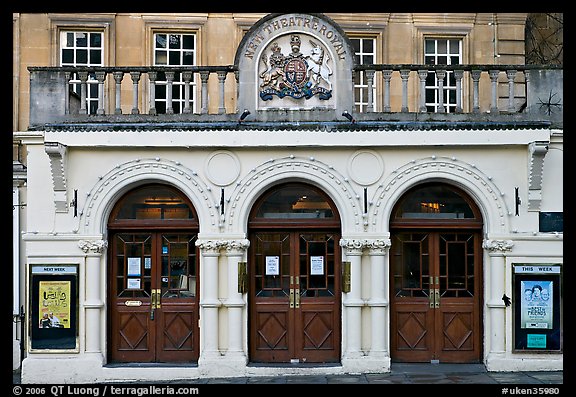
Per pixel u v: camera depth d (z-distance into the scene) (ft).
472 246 44.14
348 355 42.50
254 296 43.86
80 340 42.68
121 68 43.45
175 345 43.80
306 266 43.93
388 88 43.37
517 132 42.39
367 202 42.96
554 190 43.16
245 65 43.09
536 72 43.45
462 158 43.19
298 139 42.47
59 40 52.47
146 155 43.24
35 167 43.34
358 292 42.75
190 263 44.09
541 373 41.75
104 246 43.09
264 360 43.60
